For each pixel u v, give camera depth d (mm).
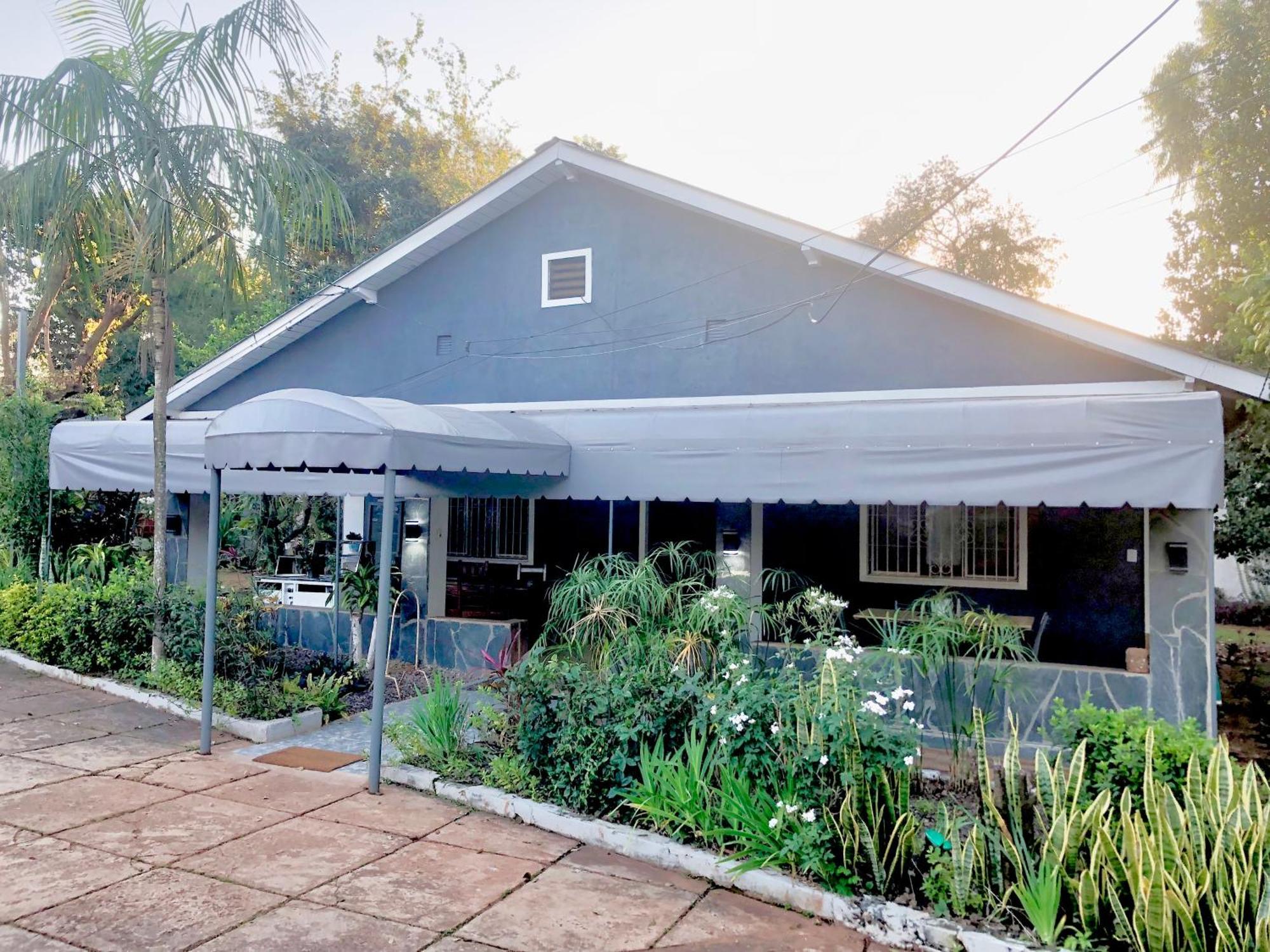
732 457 10016
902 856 5934
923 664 7594
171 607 11016
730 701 6926
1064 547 11008
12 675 11750
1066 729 6285
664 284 12742
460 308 14281
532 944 5258
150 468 13352
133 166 10836
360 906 5656
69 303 25734
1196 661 8844
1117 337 9781
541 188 13711
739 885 6176
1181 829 5098
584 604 9508
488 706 8672
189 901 5629
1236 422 14547
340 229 13383
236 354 15438
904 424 9148
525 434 10148
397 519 13852
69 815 7047
